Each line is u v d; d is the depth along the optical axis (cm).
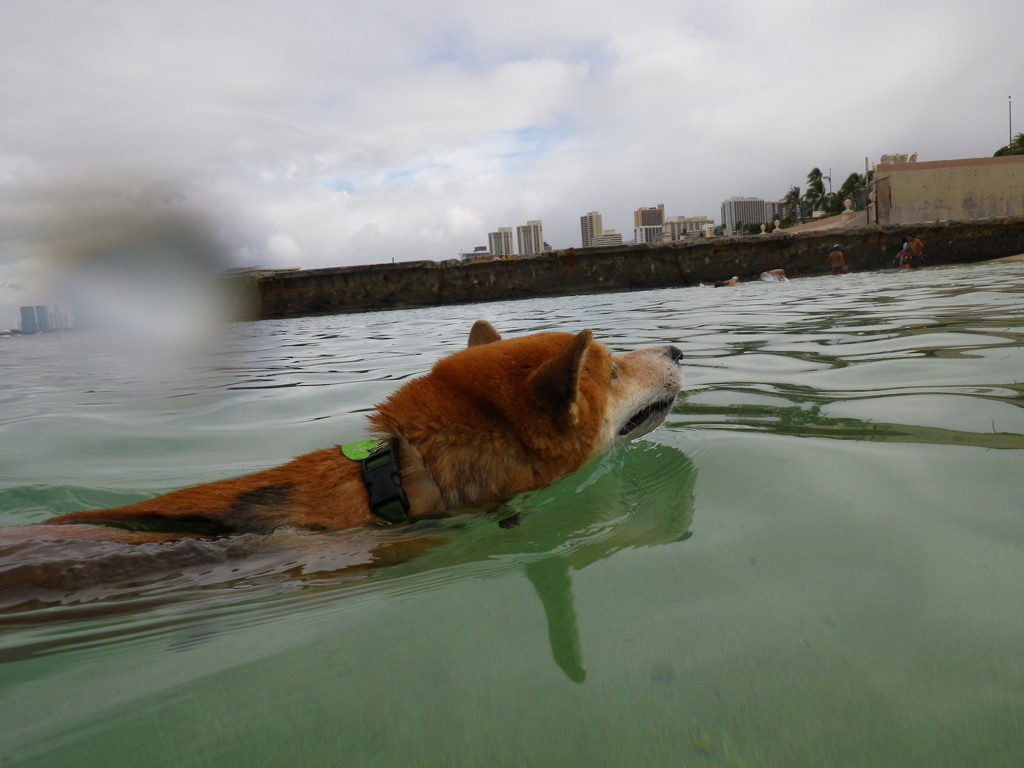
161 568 54
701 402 102
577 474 72
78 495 82
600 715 36
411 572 53
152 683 40
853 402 93
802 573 47
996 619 40
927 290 295
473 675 39
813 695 36
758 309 270
